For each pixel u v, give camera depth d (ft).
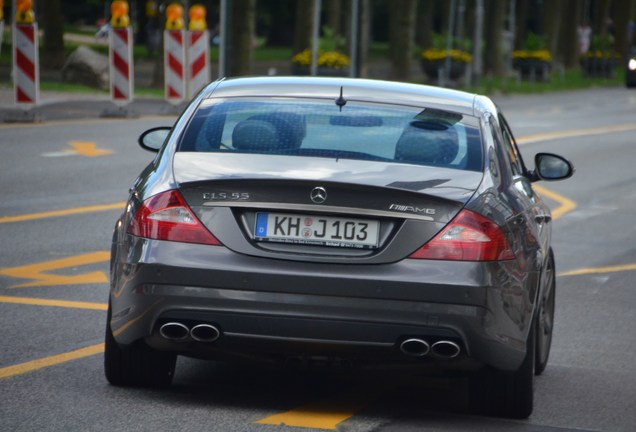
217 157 65.82
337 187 61.77
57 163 193.67
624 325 100.12
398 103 71.46
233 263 61.87
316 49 395.34
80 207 153.07
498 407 67.82
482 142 68.85
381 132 68.03
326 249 61.98
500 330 62.85
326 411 67.26
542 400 73.41
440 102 72.49
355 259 61.62
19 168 186.19
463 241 61.87
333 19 599.57
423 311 61.21
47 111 275.80
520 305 64.23
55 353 79.92
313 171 63.67
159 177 65.46
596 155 253.85
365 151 66.18
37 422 62.39
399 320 61.21
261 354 63.77
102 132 240.12
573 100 496.23
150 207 63.87
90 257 120.47
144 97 336.70
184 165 65.51
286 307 61.36
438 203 62.34
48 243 127.54
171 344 64.39
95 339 84.89
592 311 105.91
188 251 62.44
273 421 64.18
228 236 62.39
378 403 69.97
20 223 139.54
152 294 62.75
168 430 61.52
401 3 564.30
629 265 131.75
